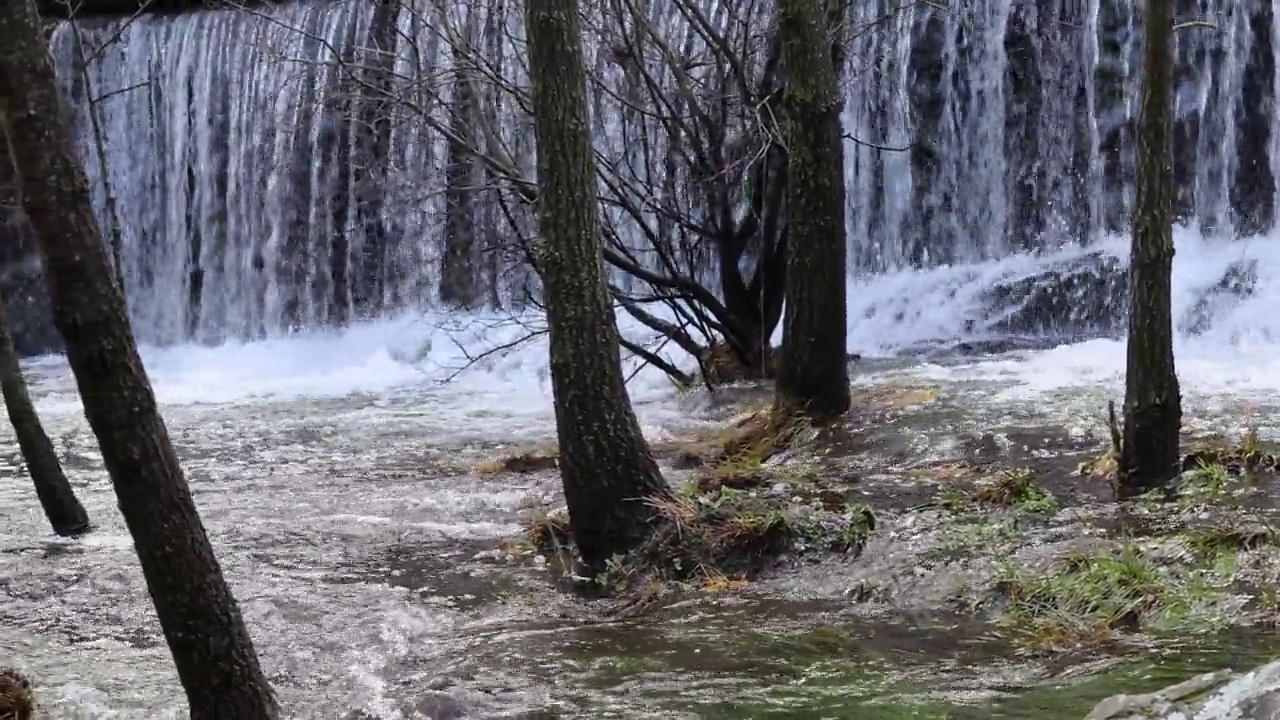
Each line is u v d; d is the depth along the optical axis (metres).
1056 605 4.87
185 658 3.26
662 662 4.68
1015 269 14.26
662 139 12.52
